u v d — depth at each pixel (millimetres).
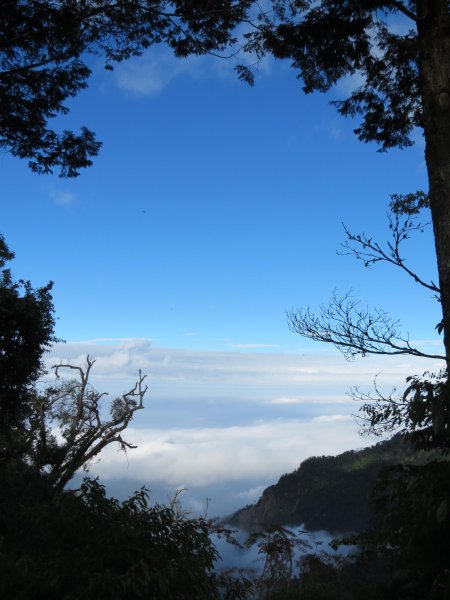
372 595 5297
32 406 23766
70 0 11617
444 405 4188
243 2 11312
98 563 5570
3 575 4984
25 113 13711
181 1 11625
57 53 12781
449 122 6188
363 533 5934
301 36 9930
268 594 14383
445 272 5922
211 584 6324
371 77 10727
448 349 5695
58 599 5051
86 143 14797
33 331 18031
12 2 10672
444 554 4559
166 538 6477
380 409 7566
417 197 9320
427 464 4543
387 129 11188
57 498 6469
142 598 5355
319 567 13797
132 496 6742
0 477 11422
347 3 9227
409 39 7492
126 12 12273
